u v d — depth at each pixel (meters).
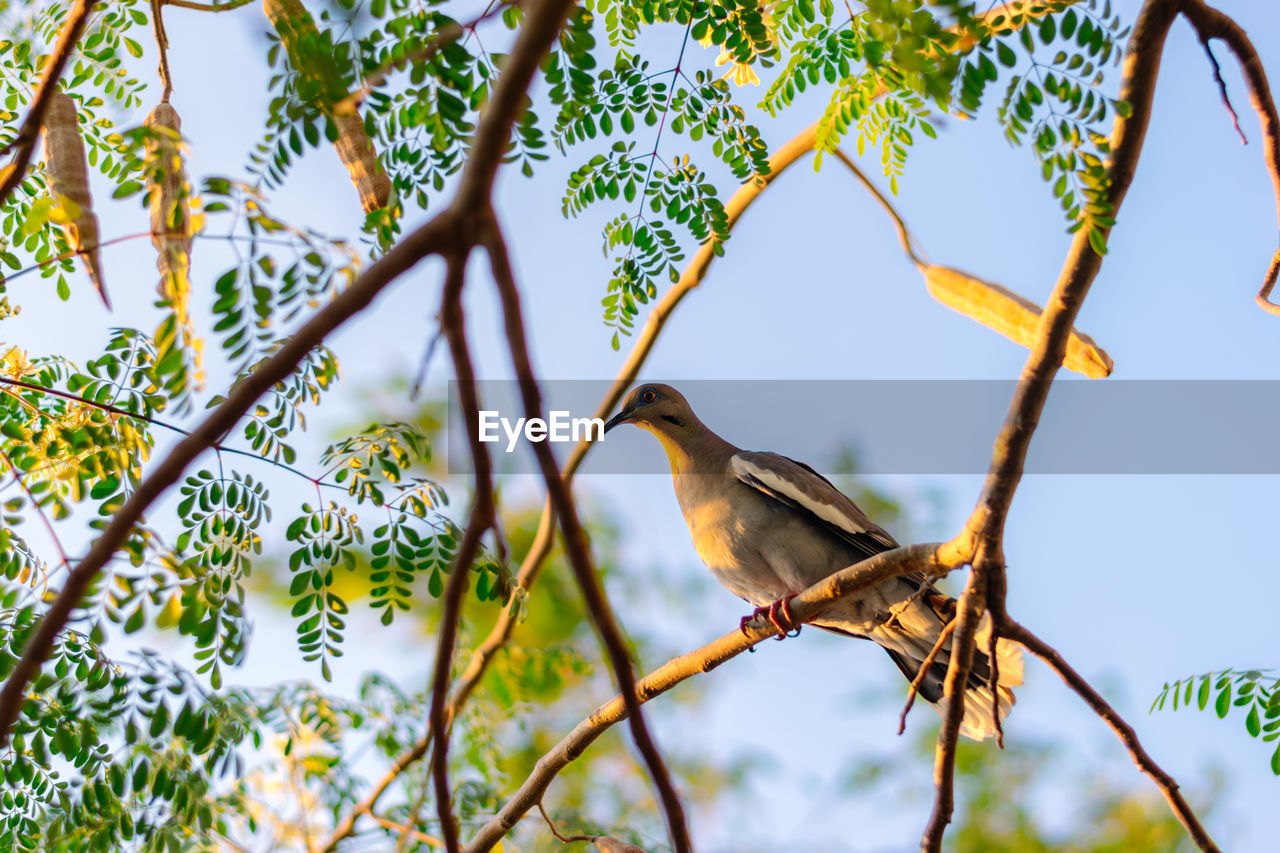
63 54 4.75
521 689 9.82
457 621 3.07
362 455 5.82
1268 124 5.38
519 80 2.65
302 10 4.36
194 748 5.57
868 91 5.98
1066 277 4.66
